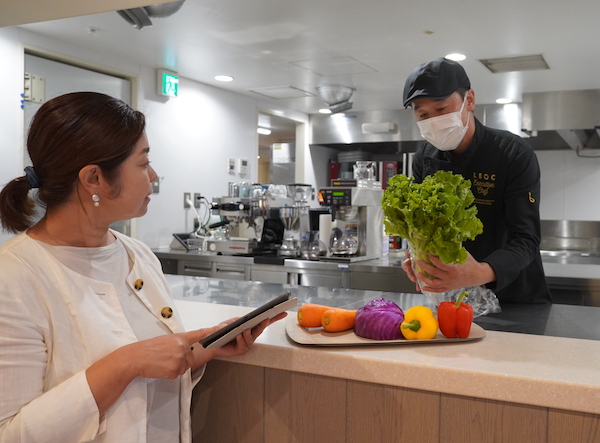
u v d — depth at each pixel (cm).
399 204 116
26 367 80
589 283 300
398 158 653
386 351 107
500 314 158
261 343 114
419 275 126
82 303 90
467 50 351
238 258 388
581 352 106
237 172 514
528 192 171
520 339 117
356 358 104
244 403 121
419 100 173
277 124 645
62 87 354
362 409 107
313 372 108
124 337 94
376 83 452
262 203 395
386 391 105
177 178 446
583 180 541
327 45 346
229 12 289
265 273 379
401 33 319
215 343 100
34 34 329
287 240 395
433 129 174
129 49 367
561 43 331
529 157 174
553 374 92
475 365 98
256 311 103
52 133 88
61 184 90
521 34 316
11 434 77
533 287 182
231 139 505
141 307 104
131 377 85
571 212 547
